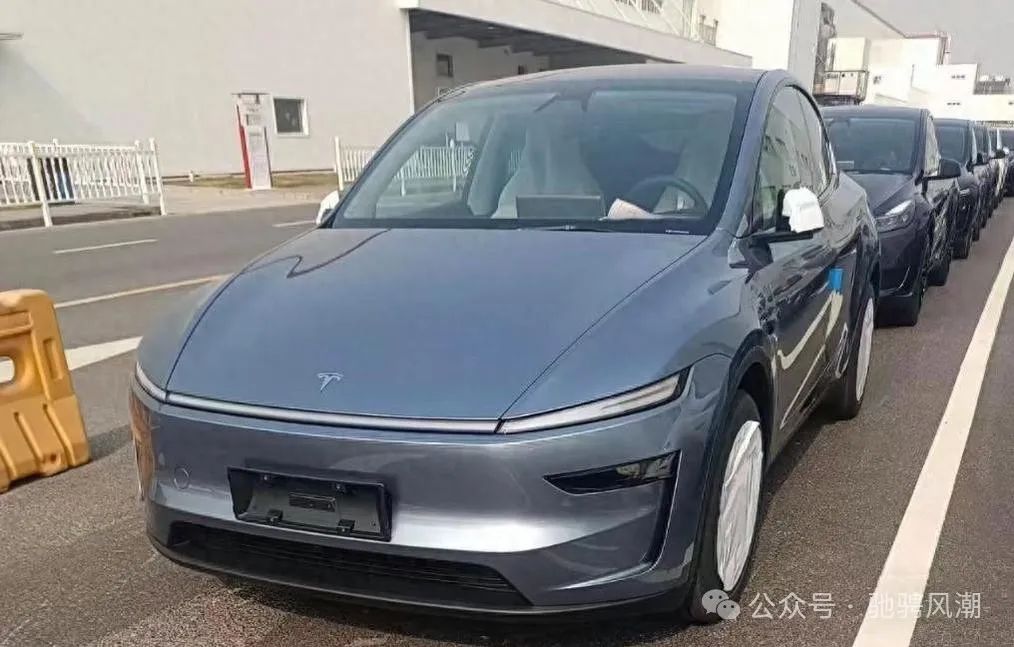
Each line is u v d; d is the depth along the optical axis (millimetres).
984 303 7840
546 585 2119
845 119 8156
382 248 2992
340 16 25781
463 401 2143
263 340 2453
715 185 3082
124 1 20047
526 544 2092
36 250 11438
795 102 4027
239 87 23094
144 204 17312
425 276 2670
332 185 22344
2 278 9195
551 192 3250
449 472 2102
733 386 2410
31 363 4008
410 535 2139
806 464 4039
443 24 29781
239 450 2256
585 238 2896
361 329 2410
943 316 7285
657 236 2881
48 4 18516
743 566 2785
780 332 2906
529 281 2561
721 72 3811
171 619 2816
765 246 3029
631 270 2592
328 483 2186
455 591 2188
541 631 2670
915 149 7520
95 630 2766
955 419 4652
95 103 19703
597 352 2229
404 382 2207
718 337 2400
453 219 3264
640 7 42781
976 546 3238
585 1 36625
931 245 7309
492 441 2084
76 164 16094
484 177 3510
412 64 30016
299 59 24688
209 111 22422
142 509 3668
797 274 3172
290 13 24234
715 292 2564
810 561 3125
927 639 2652
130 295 8188
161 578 3088
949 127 11820
